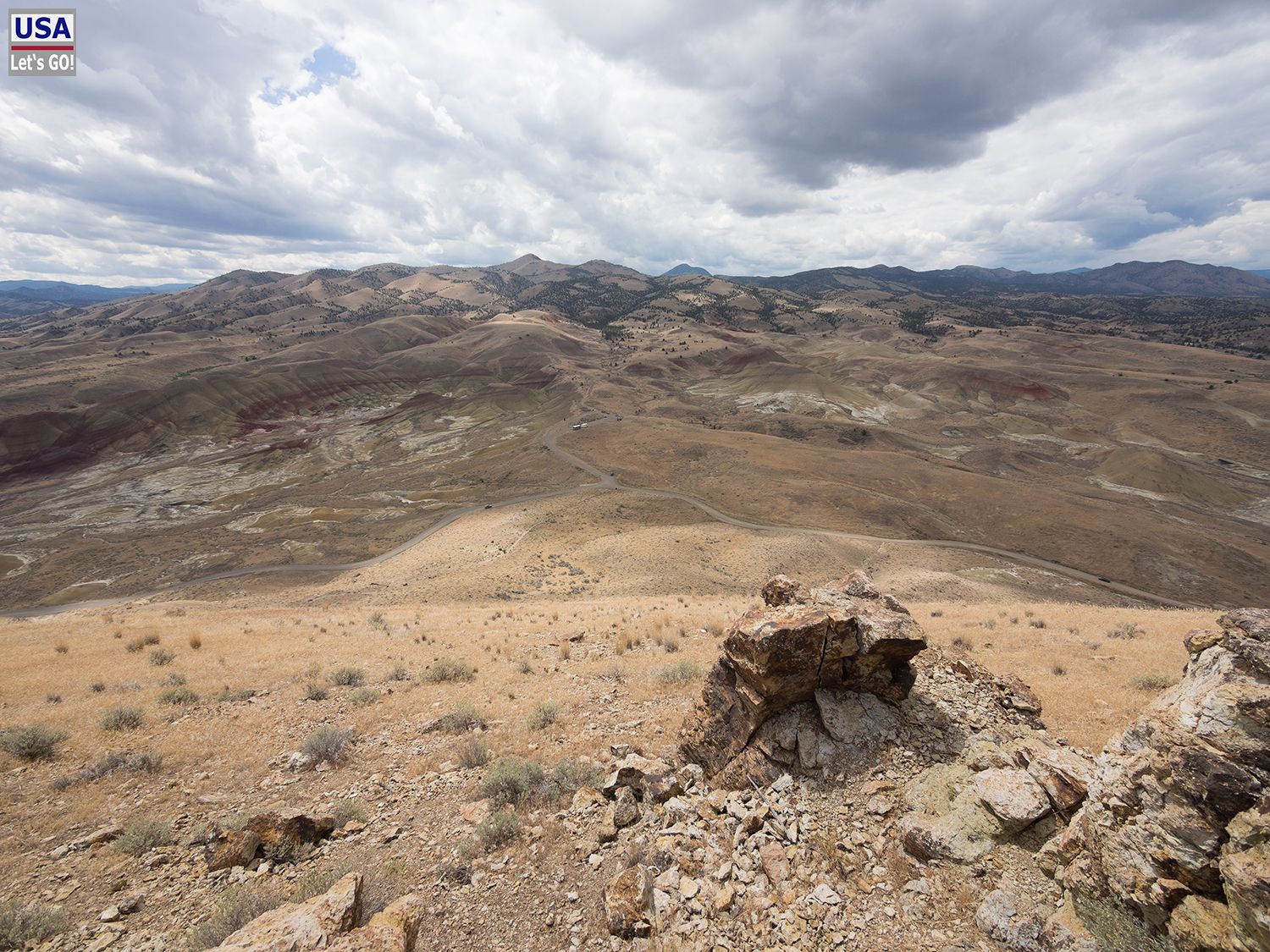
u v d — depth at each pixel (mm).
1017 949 6742
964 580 82750
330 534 124438
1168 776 6914
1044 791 8594
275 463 194375
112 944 7895
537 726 15180
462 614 36000
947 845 8195
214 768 13406
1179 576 113312
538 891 8891
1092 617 27562
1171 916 6344
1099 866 7035
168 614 41031
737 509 136125
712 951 7352
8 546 131000
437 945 7848
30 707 16906
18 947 7801
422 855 9930
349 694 18156
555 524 110875
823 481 150875
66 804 11633
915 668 12477
